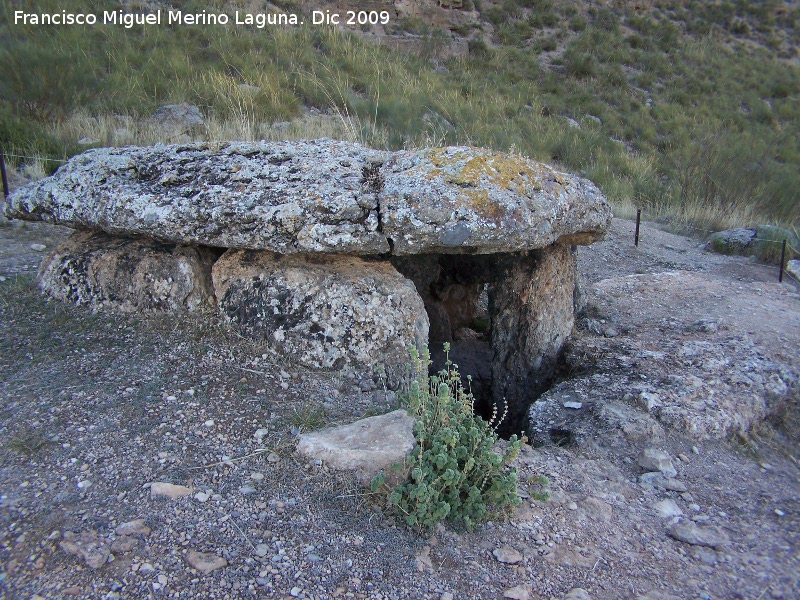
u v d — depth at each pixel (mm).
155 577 2355
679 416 3748
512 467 3119
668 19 23172
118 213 3930
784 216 10297
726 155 11469
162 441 3068
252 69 11578
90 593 2275
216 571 2406
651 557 2771
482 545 2697
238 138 8773
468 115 12391
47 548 2434
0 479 2750
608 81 17438
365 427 3096
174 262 4117
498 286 4883
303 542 2578
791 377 4414
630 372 4316
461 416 3041
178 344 3840
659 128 15477
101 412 3219
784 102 19516
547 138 12266
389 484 2828
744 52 22797
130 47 11148
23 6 11352
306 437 3084
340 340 3717
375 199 3598
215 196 3730
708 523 3031
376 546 2594
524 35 18984
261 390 3537
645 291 6391
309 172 3855
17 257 5270
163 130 8875
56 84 8953
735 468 3523
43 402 3258
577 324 5453
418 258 5219
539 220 3674
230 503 2736
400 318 3801
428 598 2406
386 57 14617
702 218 9695
